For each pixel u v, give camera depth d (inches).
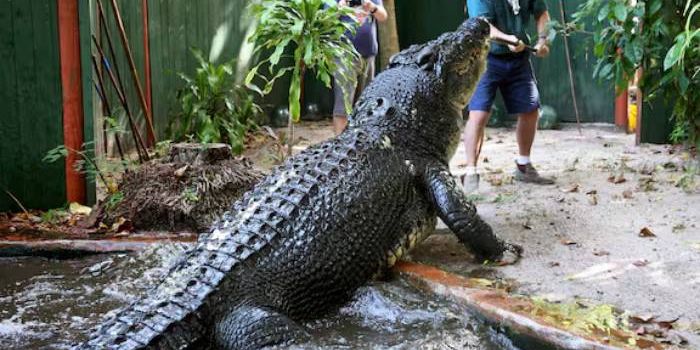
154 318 140.8
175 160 244.7
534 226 219.9
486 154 365.1
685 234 204.7
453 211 187.6
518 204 247.1
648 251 192.7
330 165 179.6
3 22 250.1
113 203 234.8
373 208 176.4
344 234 169.0
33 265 203.0
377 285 171.2
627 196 248.8
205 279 149.6
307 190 171.2
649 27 274.2
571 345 134.5
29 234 225.8
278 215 165.3
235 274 151.9
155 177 236.1
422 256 198.2
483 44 214.8
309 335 149.3
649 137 365.4
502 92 278.5
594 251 194.7
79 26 256.1
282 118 499.8
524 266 186.7
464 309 157.6
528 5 278.2
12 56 251.8
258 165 345.4
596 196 253.6
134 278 187.8
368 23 340.8
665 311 154.3
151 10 377.4
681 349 133.5
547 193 262.8
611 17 264.4
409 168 190.4
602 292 166.1
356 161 181.8
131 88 360.2
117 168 285.4
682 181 260.8
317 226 166.1
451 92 205.8
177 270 155.7
